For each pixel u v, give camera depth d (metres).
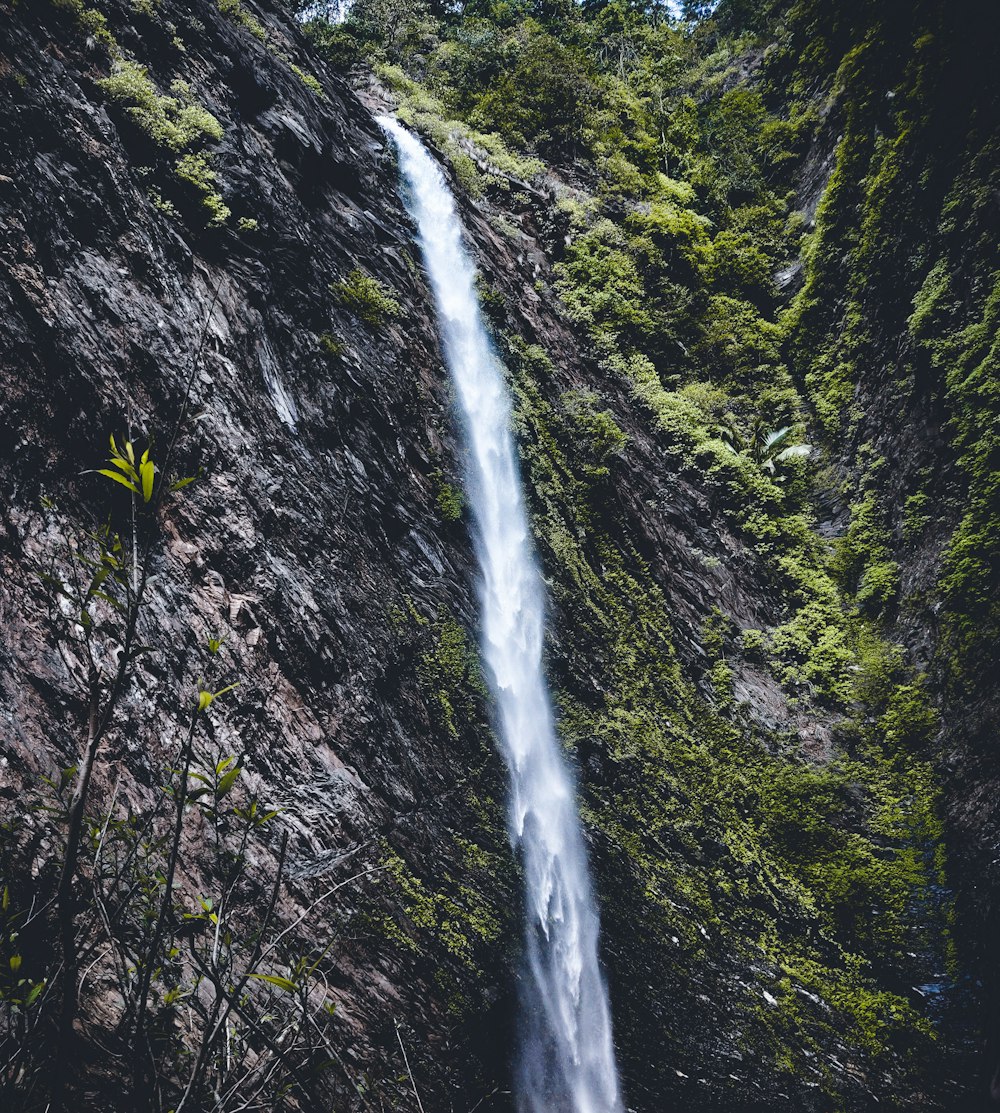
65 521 5.13
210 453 6.67
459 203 16.25
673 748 11.33
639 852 9.51
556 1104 6.42
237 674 5.79
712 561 14.79
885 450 16.20
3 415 5.03
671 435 16.62
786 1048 8.52
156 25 9.12
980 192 15.72
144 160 7.91
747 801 11.58
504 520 11.21
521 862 7.68
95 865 2.14
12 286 5.55
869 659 14.02
